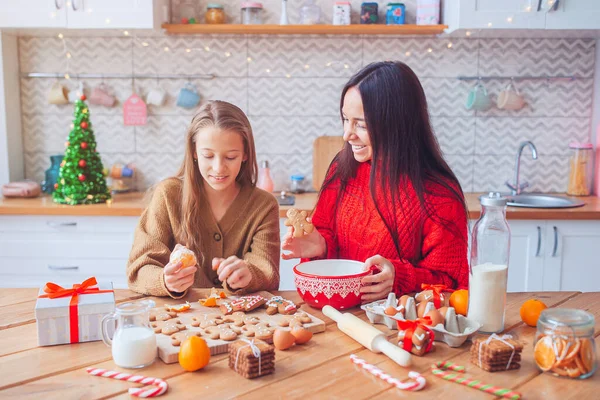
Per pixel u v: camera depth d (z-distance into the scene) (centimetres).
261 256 166
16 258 287
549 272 281
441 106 325
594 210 276
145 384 101
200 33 317
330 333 127
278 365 110
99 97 321
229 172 155
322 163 328
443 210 162
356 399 97
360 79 158
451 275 162
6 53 312
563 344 105
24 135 331
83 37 323
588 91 324
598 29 284
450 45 320
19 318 134
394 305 131
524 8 280
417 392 100
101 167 299
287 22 305
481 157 329
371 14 307
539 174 330
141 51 324
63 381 103
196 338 108
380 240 167
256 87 326
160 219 168
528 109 325
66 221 283
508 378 105
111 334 123
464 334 118
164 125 329
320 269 154
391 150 160
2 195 308
